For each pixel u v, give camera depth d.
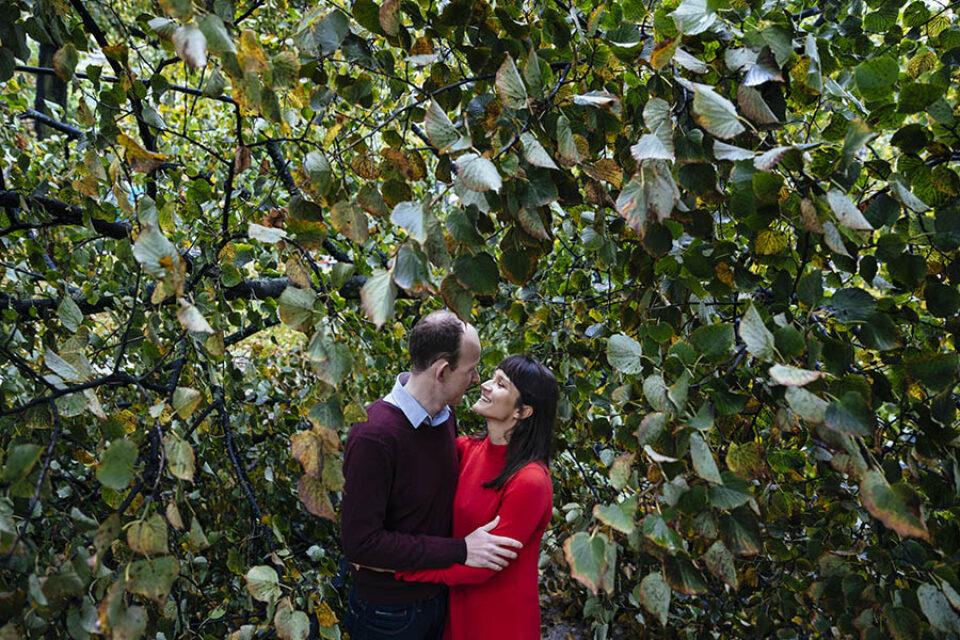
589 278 1.92
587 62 1.06
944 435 0.97
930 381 0.96
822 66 1.09
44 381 0.94
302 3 1.74
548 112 1.03
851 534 1.45
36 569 0.85
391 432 1.46
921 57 1.22
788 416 0.95
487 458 1.65
